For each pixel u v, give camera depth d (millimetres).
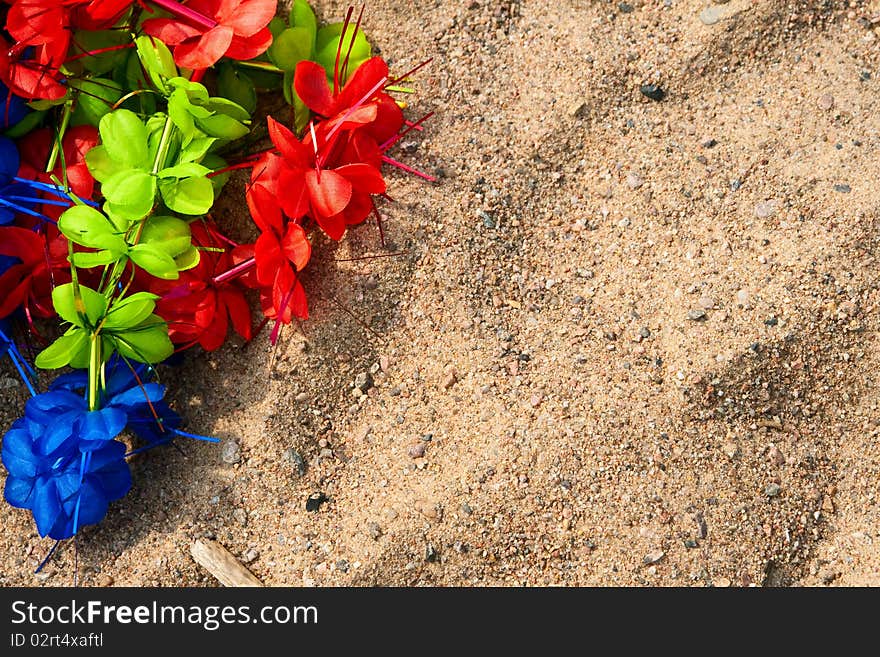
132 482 915
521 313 927
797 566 917
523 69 950
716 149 943
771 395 924
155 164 848
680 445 911
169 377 923
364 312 915
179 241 858
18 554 908
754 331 916
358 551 899
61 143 876
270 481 910
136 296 841
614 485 906
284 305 858
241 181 920
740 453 917
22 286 867
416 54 945
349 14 874
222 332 896
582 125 944
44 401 844
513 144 938
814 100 948
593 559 902
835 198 931
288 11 938
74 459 850
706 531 905
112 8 848
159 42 850
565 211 940
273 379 912
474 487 903
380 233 914
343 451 917
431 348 920
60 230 839
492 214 930
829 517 926
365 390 921
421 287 919
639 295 927
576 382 917
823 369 927
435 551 899
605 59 949
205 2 866
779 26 956
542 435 908
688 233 933
